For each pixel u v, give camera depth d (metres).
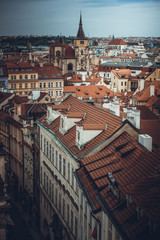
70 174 47.91
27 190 80.75
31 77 188.62
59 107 62.44
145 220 27.42
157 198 27.23
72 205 47.25
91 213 36.72
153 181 29.66
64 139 51.97
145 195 27.47
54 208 58.66
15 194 90.69
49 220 62.59
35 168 73.69
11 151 94.44
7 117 95.69
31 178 76.81
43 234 67.44
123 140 42.22
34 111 82.88
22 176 84.50
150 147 39.22
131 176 34.19
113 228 30.92
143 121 55.41
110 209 31.70
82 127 45.22
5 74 182.00
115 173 37.16
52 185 59.78
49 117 63.34
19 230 70.44
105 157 41.16
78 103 62.00
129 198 30.62
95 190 37.12
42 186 67.62
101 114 51.41
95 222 36.50
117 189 32.69
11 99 100.38
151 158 34.50
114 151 41.31
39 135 68.88
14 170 92.56
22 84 186.75
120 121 45.59
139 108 72.00
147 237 26.22
